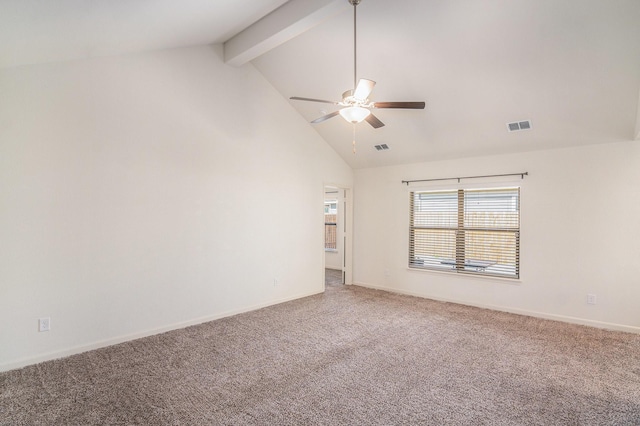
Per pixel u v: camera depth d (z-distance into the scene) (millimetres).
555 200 4262
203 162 4078
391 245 5785
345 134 5395
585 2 2682
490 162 4754
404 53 3643
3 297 2748
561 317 4211
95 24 2461
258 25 3707
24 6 1914
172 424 2094
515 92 3678
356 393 2484
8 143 2754
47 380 2621
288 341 3490
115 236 3354
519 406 2330
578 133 3930
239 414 2209
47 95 2943
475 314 4477
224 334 3676
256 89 4688
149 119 3604
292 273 5195
